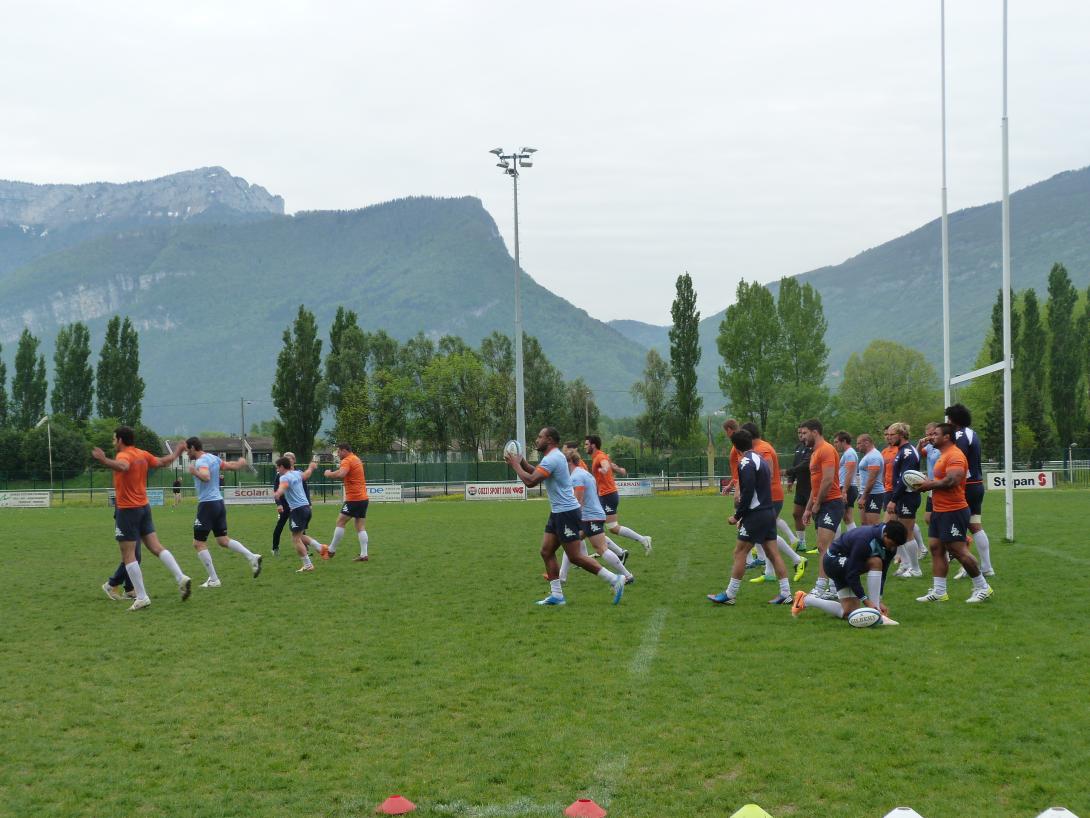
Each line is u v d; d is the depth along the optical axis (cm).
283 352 7131
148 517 1272
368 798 562
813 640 934
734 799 546
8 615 1202
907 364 9644
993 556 1527
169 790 581
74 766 627
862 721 675
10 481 5878
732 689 764
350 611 1182
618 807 539
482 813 536
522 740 656
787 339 7000
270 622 1119
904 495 1317
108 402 7938
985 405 6925
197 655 946
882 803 536
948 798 539
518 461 1166
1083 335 6381
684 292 7019
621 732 667
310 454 7150
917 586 1262
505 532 2297
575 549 1170
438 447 7694
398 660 901
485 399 7625
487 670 852
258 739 674
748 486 1129
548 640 971
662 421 8719
